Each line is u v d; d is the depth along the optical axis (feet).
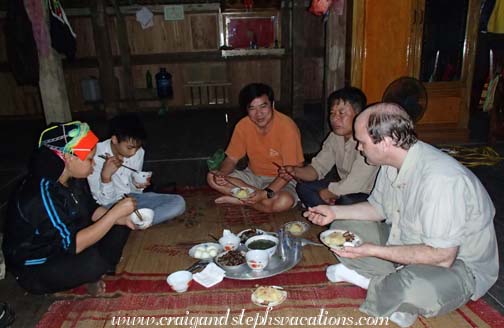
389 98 14.61
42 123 25.36
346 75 16.17
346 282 7.59
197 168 15.85
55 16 13.75
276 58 26.58
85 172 6.78
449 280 5.96
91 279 7.08
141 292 7.50
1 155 19.01
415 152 6.12
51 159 6.48
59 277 6.86
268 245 8.20
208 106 27.53
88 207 8.06
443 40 16.31
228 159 11.27
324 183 10.05
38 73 13.97
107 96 25.18
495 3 17.04
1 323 6.50
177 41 26.35
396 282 6.13
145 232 9.84
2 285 8.10
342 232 7.30
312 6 15.07
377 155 6.28
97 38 24.08
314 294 7.28
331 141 10.25
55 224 6.53
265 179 11.34
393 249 6.07
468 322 6.49
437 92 17.12
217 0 25.52
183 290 7.43
